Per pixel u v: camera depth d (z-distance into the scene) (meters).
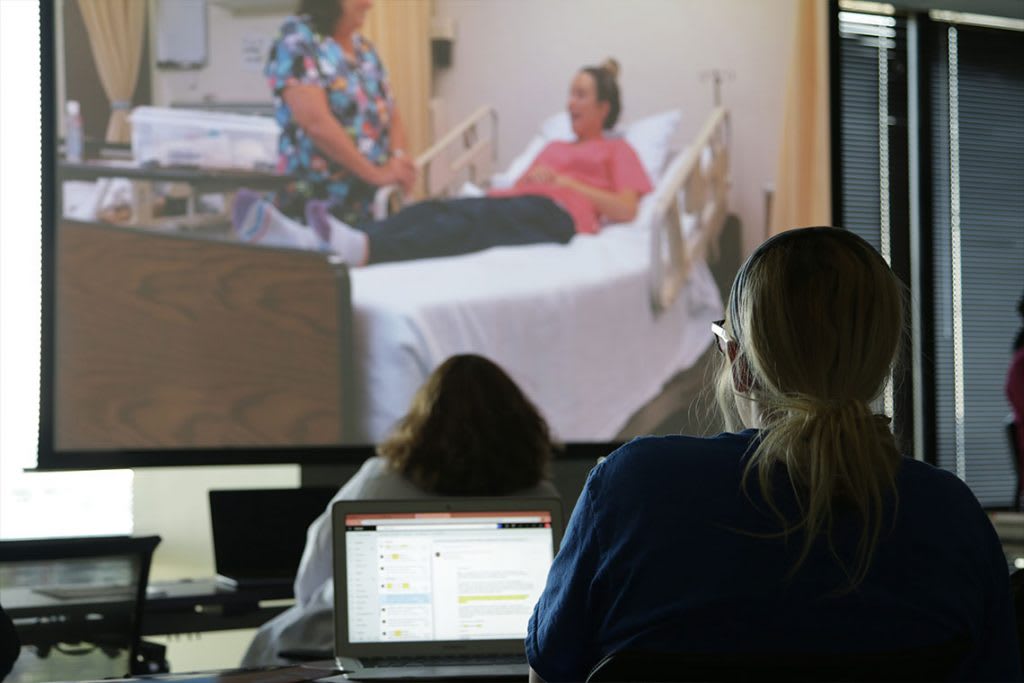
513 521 1.92
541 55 4.44
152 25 3.99
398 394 4.21
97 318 3.90
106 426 3.89
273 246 4.10
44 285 3.85
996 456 5.55
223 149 4.05
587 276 4.44
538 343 4.38
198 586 3.41
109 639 2.50
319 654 2.41
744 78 4.66
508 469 2.29
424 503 1.91
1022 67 5.71
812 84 4.73
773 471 1.07
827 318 1.10
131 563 2.51
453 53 4.34
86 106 3.90
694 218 4.58
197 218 4.02
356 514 1.89
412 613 1.87
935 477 1.12
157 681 1.59
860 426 1.07
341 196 4.18
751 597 1.03
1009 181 5.67
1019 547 3.45
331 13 4.19
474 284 4.32
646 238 4.52
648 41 4.56
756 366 1.12
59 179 3.87
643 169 4.53
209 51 4.05
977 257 5.59
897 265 5.48
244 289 4.06
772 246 1.15
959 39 5.61
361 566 1.88
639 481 1.09
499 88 4.39
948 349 5.51
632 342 4.48
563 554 1.13
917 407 5.41
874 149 5.47
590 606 1.10
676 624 1.03
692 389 4.55
